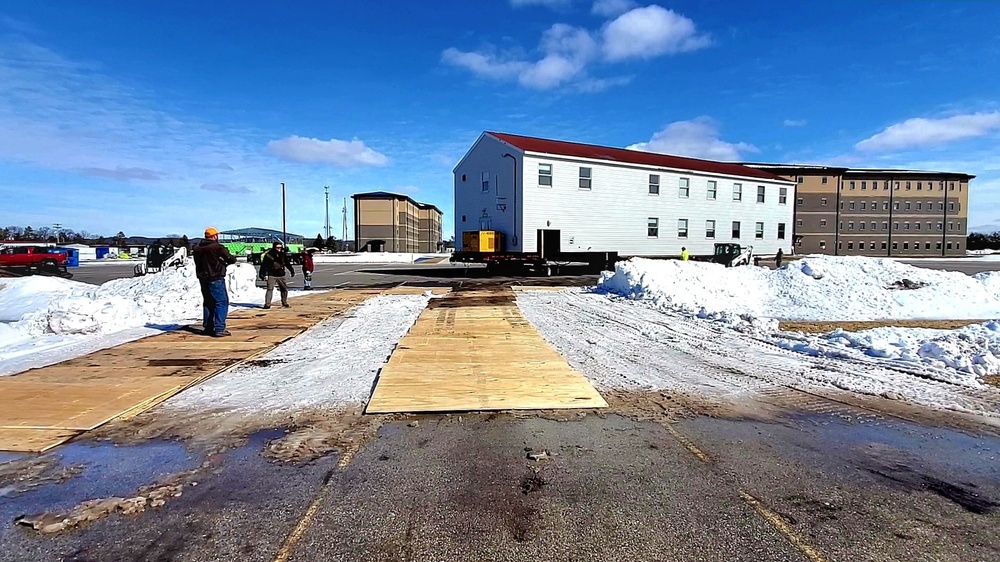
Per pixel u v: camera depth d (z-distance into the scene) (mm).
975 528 2789
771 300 12609
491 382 5480
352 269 30625
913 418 4547
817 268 13961
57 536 2688
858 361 6582
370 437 4066
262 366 6336
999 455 3766
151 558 2498
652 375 5945
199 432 4164
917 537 2699
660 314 10789
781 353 7133
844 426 4359
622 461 3637
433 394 5059
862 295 12250
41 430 4164
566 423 4391
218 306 8234
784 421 4477
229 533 2713
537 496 3127
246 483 3289
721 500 3088
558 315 10594
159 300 10109
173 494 3145
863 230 59094
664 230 27734
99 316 8492
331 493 3158
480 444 3932
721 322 9633
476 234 24172
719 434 4172
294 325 9297
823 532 2746
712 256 28531
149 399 4949
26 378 5688
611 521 2842
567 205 24547
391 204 65375
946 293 12180
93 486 3248
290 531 2732
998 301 11883
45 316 8266
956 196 60125
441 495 3133
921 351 6723
